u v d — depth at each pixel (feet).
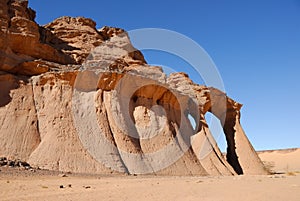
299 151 321.52
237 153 134.92
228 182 49.24
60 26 114.21
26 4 98.68
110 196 31.27
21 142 72.08
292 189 35.60
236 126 142.10
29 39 89.51
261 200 27.09
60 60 98.27
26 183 41.70
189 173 88.63
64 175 56.39
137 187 40.22
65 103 79.77
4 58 82.89
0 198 29.27
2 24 84.94
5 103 78.43
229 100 142.00
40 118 78.28
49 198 29.50
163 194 33.01
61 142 72.08
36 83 84.07
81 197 30.42
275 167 277.23
